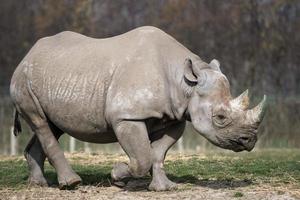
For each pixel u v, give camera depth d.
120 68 17.42
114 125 17.17
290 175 20.64
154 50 17.50
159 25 57.44
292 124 42.47
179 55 17.72
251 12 54.62
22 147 40.84
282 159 26.03
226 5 56.38
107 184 19.36
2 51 60.22
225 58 53.25
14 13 63.84
